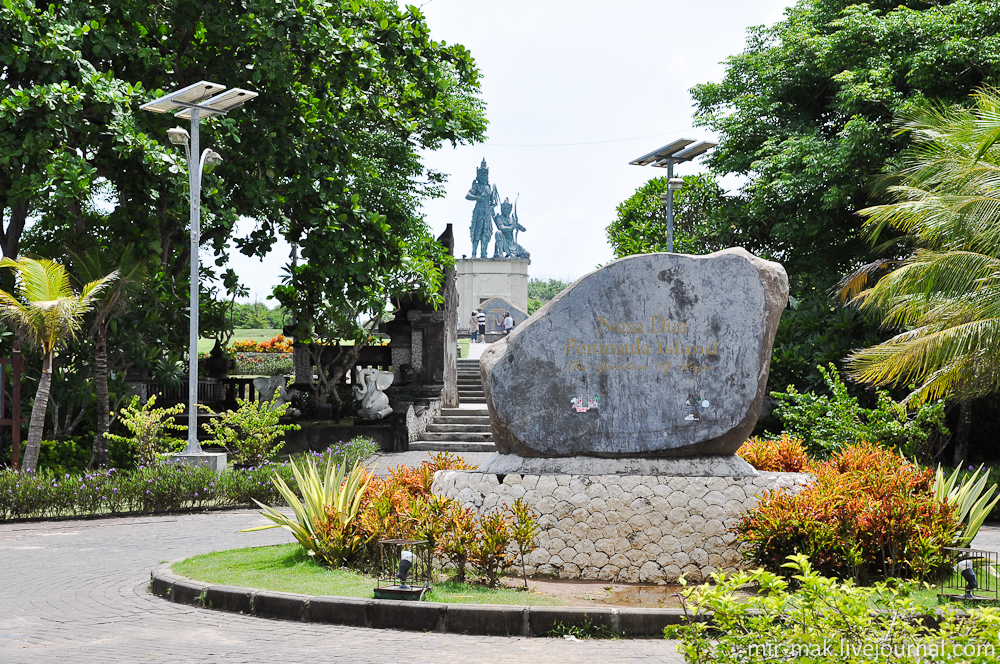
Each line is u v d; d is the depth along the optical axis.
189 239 19.44
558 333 9.42
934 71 19.80
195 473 14.85
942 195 13.12
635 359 9.35
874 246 21.02
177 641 6.57
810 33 23.27
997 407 20.55
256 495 14.98
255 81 17.62
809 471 10.45
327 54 18.23
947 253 12.41
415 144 26.45
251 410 17.89
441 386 25.97
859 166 20.56
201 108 15.71
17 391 15.99
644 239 28.20
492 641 6.62
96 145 16.94
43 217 19.20
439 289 25.95
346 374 28.00
